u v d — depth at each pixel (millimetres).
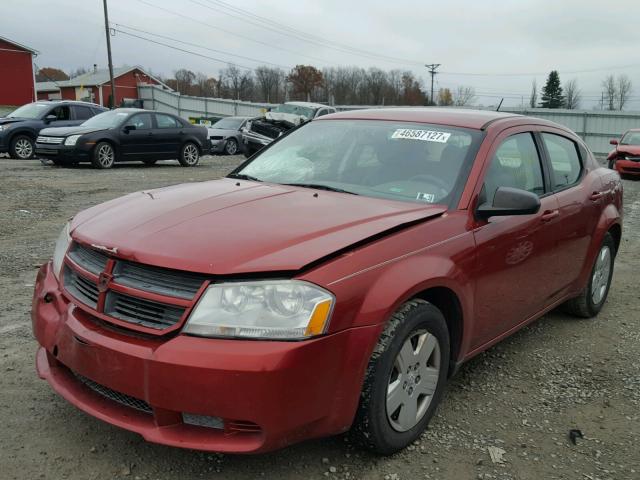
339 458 2875
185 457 2820
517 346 4500
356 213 3029
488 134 3715
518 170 3893
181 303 2412
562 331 4863
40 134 14977
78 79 70062
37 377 3525
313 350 2387
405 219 2996
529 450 3062
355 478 2736
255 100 76938
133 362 2400
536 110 38000
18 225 7762
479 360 4199
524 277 3771
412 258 2834
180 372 2318
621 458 3035
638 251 8031
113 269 2617
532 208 3205
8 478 2594
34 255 6250
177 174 14664
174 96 53844
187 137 17078
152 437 2422
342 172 3729
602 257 5113
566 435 3234
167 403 2359
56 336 2740
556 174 4352
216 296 2393
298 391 2369
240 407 2314
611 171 5406
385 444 2812
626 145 19391
